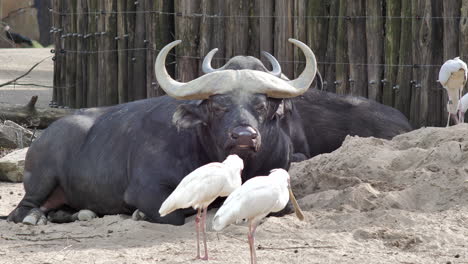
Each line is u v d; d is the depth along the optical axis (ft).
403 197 73.31
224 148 66.74
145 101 82.28
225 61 119.44
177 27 122.42
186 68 121.19
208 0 119.14
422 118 109.29
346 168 84.43
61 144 81.25
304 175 85.46
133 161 75.77
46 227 73.61
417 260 56.95
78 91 140.87
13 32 316.81
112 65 133.80
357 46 112.57
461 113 96.37
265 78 70.18
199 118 71.87
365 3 112.16
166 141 74.95
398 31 109.91
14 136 117.19
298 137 99.25
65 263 57.52
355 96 107.34
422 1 107.86
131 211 77.92
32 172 81.51
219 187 55.88
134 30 130.72
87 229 70.85
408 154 83.30
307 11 114.83
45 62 234.58
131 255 59.41
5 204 88.33
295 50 115.85
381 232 63.77
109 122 81.15
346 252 59.36
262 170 73.92
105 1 132.98
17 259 59.00
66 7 144.15
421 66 108.88
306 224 68.90
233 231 66.18
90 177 79.05
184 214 73.82
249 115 67.67
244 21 118.11
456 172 75.46
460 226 65.62
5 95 166.61
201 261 56.85
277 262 56.54
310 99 104.58
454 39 107.04
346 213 70.54
